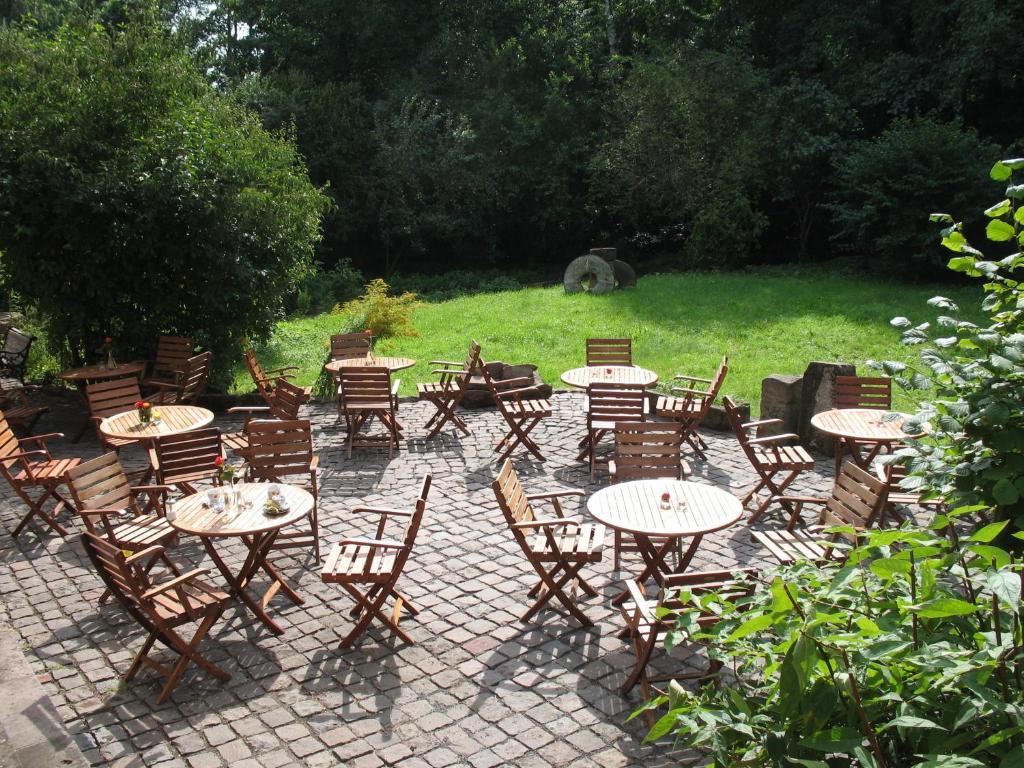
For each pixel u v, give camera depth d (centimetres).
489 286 2864
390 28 3306
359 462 965
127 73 1212
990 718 253
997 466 326
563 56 3231
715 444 1008
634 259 3219
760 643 308
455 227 3194
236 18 3475
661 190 2836
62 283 1190
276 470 718
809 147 2444
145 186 1127
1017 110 2369
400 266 3378
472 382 1200
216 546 726
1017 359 317
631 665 526
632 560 681
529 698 493
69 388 1355
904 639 258
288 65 3353
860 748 242
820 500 666
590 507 588
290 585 648
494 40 3234
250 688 509
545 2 3388
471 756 442
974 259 373
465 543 721
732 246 2595
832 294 1984
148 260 1196
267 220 1284
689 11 3073
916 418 339
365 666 531
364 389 990
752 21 2833
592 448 886
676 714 281
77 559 700
